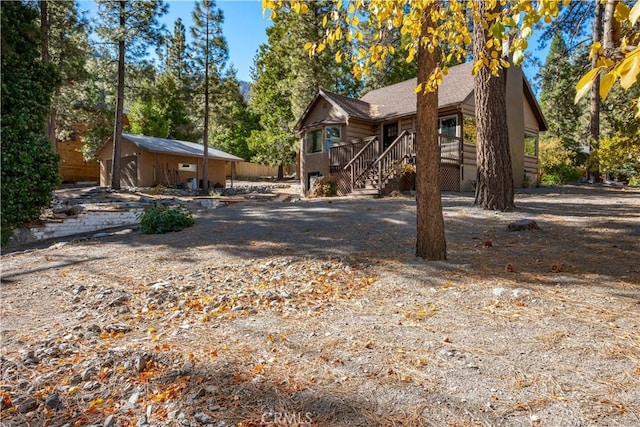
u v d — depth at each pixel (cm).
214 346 273
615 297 319
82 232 1048
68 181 2634
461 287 368
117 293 418
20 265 591
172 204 1408
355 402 196
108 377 238
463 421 177
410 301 346
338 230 697
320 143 1748
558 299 321
